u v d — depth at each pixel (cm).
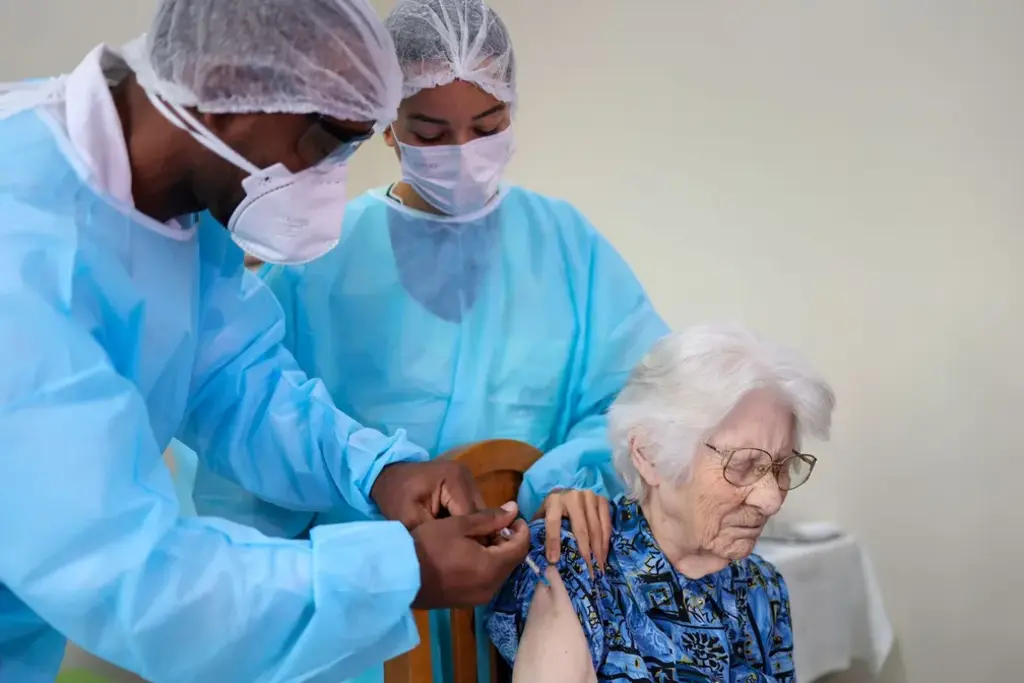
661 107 237
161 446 108
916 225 201
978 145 193
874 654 200
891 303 204
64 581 75
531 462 143
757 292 223
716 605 129
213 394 123
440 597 93
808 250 215
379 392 147
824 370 213
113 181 90
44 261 82
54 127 90
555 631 115
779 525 204
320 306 148
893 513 205
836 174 211
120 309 93
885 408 206
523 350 152
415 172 140
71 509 75
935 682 201
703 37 229
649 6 238
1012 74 188
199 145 90
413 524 108
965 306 195
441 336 149
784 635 136
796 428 125
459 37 128
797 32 215
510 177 265
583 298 159
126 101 92
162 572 78
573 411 160
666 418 121
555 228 160
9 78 194
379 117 95
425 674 120
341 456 120
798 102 216
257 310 124
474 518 98
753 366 119
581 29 250
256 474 124
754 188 223
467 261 151
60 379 78
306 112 89
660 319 162
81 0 206
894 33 202
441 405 148
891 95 203
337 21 90
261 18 86
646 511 130
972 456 195
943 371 198
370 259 150
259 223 96
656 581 126
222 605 80
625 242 244
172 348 103
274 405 123
